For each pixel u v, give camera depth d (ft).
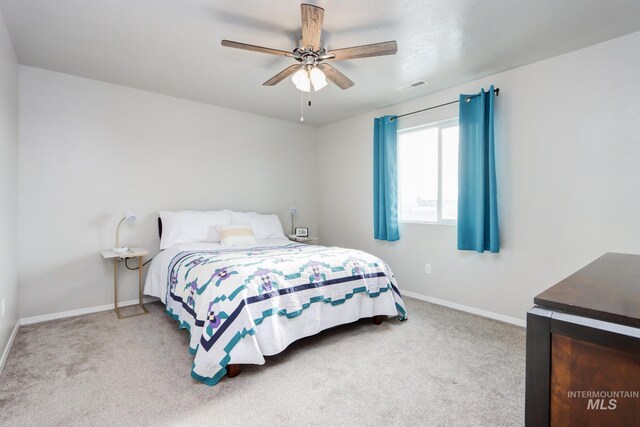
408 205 13.35
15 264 9.03
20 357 7.49
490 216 9.96
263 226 13.67
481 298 10.65
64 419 5.34
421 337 8.76
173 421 5.33
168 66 9.72
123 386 6.32
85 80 10.64
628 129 7.86
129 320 10.02
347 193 15.55
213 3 6.68
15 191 9.04
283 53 7.34
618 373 2.09
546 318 2.39
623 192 7.95
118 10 6.94
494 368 7.11
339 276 8.77
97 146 10.90
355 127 15.07
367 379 6.66
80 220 10.62
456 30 7.66
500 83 10.06
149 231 12.00
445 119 11.59
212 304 6.88
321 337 8.75
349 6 6.73
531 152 9.44
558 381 2.33
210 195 13.52
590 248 8.45
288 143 16.05
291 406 5.75
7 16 7.14
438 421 5.38
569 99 8.73
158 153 12.17
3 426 5.16
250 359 6.63
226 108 13.87
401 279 13.19
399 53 8.80
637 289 3.01
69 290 10.44
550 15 7.03
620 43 7.93
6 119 7.74
